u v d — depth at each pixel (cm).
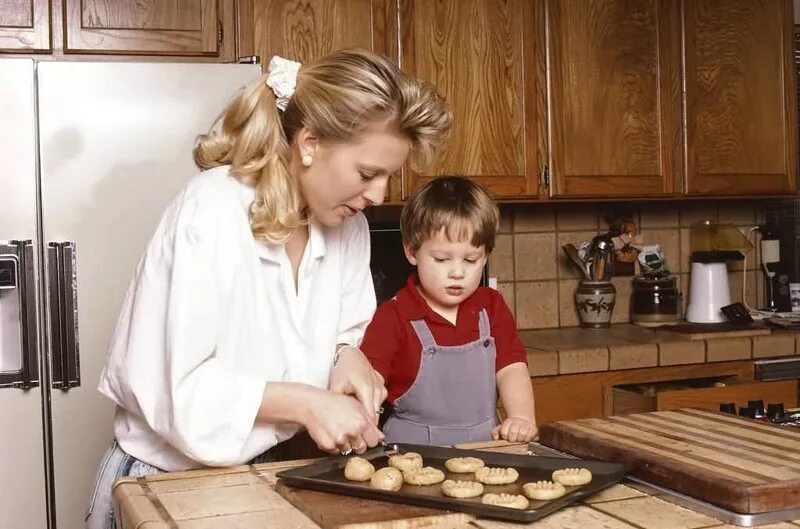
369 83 121
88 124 217
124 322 128
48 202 215
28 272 212
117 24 239
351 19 259
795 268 341
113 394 127
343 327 156
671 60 296
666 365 272
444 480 107
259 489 108
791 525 90
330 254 148
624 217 326
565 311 322
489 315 183
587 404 264
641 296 314
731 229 321
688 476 98
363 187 128
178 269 119
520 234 318
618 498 101
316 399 117
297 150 129
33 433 213
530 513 91
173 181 222
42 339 214
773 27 309
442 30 270
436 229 173
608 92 288
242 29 249
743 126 305
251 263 128
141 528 92
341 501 99
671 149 296
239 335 126
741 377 281
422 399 178
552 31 281
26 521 212
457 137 271
